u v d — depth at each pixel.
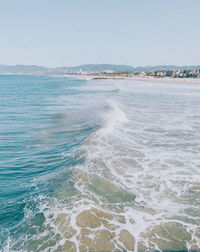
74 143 8.47
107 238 3.32
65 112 16.27
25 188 5.00
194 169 6.06
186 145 8.30
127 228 3.55
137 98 25.95
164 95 30.23
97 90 39.72
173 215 3.94
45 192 4.77
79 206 4.12
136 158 6.82
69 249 3.12
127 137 9.27
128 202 4.33
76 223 3.64
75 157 6.85
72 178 5.34
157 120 13.26
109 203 4.27
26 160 6.78
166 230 3.53
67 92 35.50
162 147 8.02
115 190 4.79
